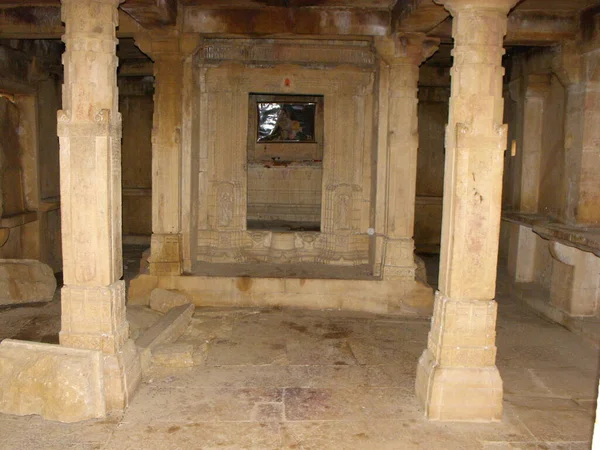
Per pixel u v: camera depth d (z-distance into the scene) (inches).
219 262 315.3
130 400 176.7
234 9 269.7
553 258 277.6
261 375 200.5
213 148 313.9
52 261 360.2
